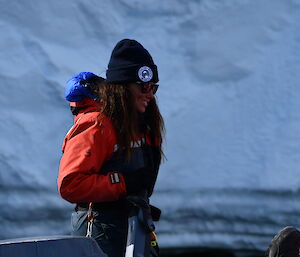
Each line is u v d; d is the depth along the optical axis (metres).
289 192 14.51
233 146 14.91
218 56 15.57
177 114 15.04
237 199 14.48
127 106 6.62
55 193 14.61
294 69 15.52
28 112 15.14
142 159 6.75
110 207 6.66
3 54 15.45
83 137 6.45
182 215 14.41
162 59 15.52
